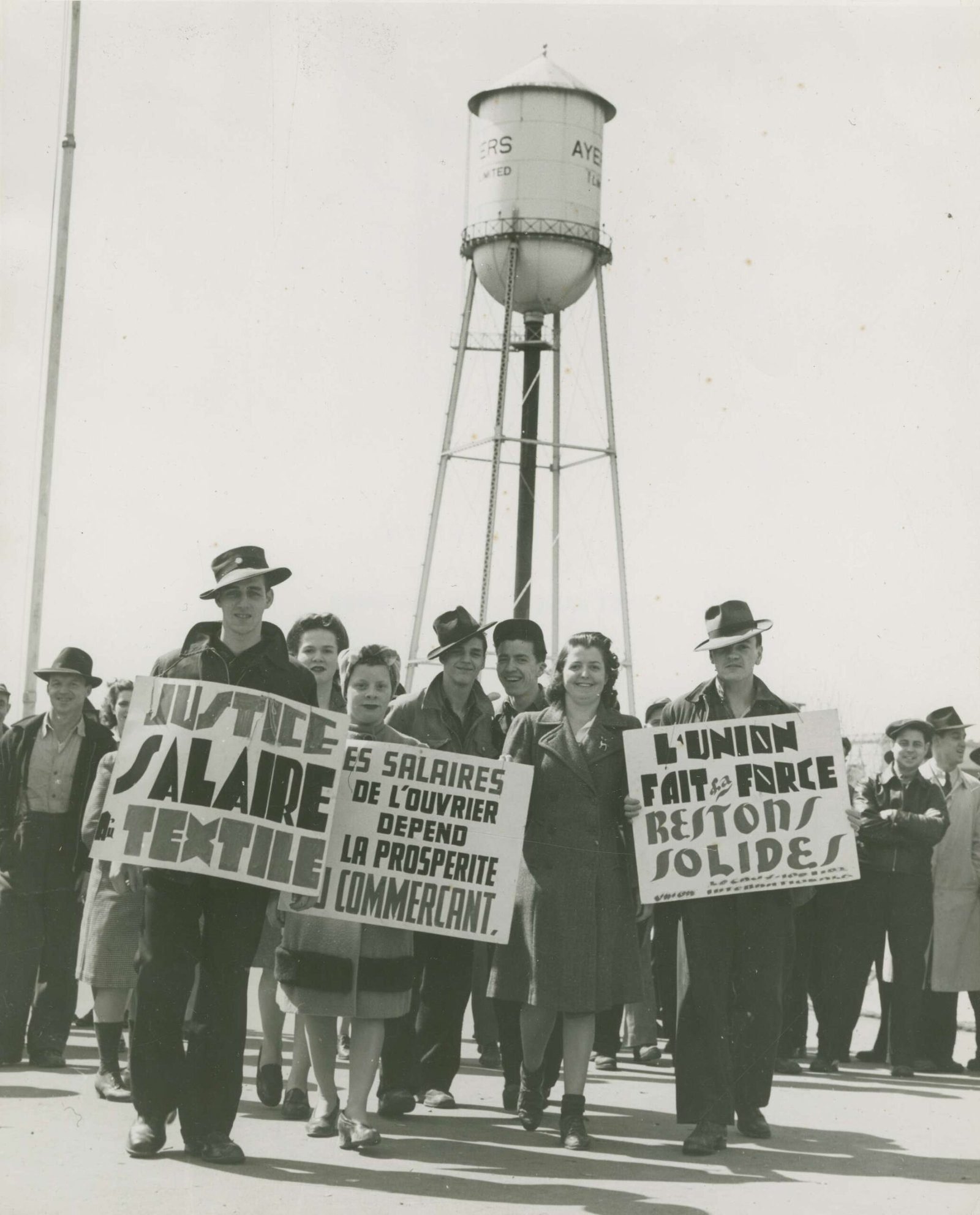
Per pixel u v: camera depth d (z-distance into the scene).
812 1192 6.17
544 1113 7.86
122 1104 7.67
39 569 12.59
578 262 22.64
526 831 7.24
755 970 7.41
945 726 10.88
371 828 6.99
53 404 12.22
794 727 7.46
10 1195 5.70
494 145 22.84
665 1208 5.80
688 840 7.30
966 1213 5.87
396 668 7.85
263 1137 6.95
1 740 9.23
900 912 10.24
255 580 6.66
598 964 7.07
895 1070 10.17
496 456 21.80
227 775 6.53
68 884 9.10
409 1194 5.89
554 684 7.50
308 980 6.75
